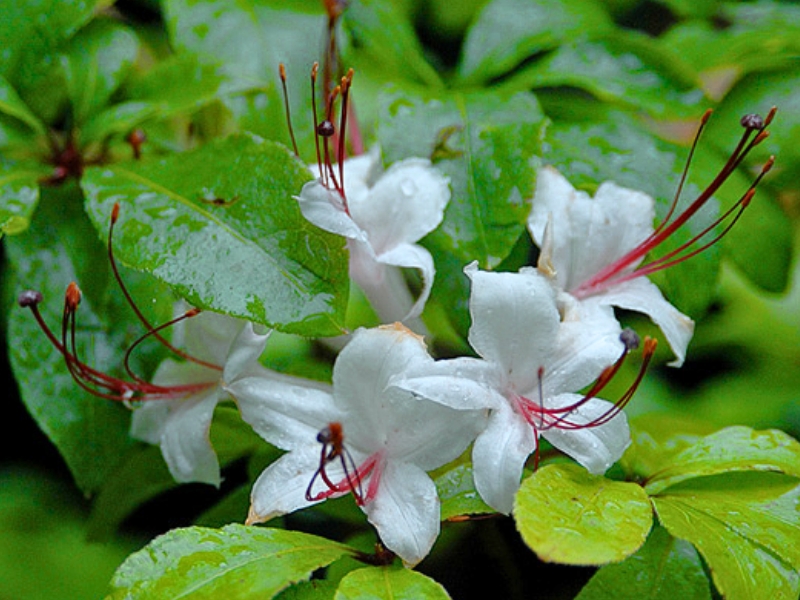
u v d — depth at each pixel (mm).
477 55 335
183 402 290
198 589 238
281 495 255
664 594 268
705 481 271
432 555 355
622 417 259
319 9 330
